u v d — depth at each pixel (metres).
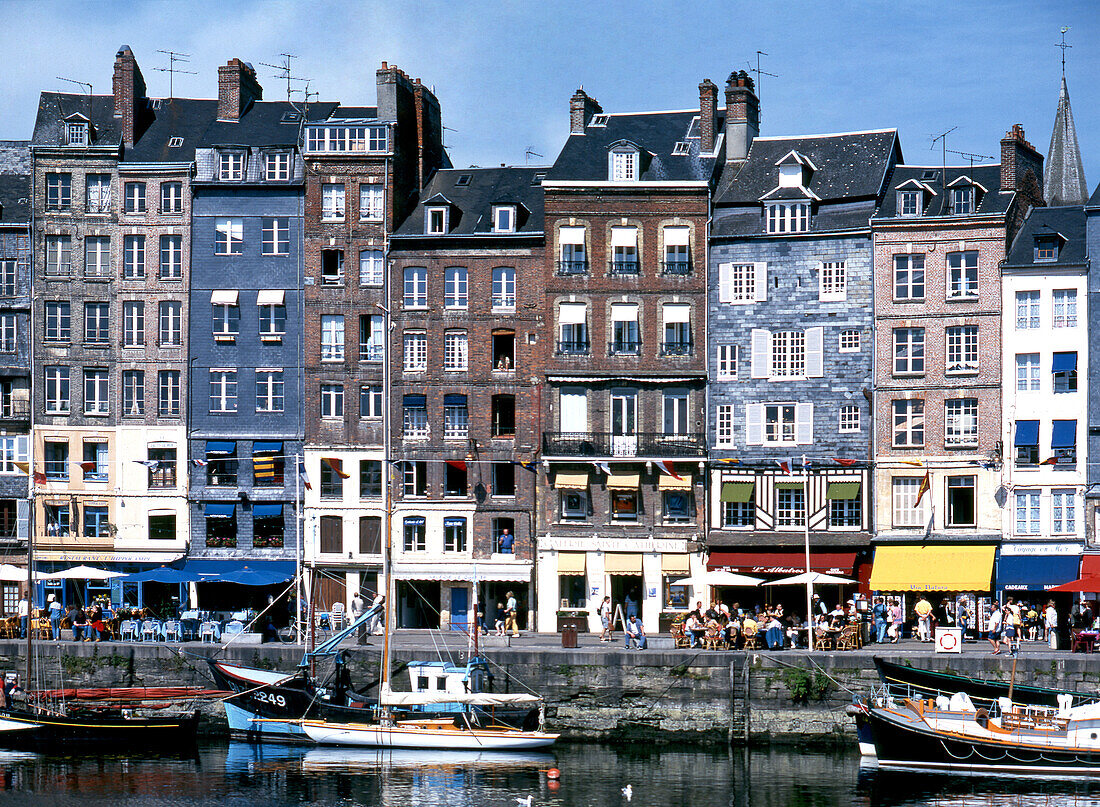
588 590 68.69
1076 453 64.69
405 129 73.12
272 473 67.50
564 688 57.09
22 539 71.44
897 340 67.19
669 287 69.44
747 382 68.62
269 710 56.03
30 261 72.62
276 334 71.50
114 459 71.75
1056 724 49.78
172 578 64.94
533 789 48.84
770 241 68.81
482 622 69.81
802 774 50.78
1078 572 63.69
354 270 71.25
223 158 72.44
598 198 69.88
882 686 53.56
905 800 47.03
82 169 72.69
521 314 70.00
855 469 67.06
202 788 49.31
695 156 71.31
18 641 61.00
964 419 66.25
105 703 56.59
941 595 65.94
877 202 68.25
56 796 48.41
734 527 68.19
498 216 70.69
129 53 73.81
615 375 69.12
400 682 58.31
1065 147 75.25
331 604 70.38
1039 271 65.50
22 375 72.19
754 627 57.75
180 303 72.06
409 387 70.50
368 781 50.16
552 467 69.12
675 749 55.25
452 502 69.81
